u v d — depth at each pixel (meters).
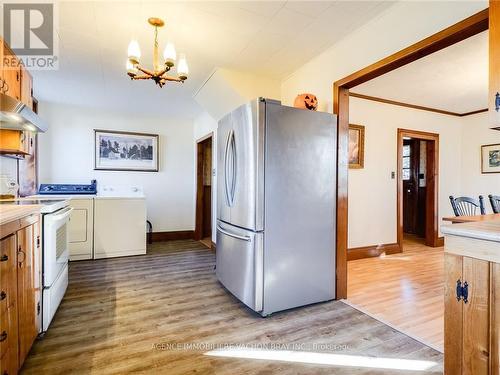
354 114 4.08
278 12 2.14
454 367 1.15
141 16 2.16
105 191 4.88
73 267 3.65
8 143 2.60
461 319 1.13
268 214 2.28
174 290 2.88
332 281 2.62
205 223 5.66
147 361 1.71
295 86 3.25
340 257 2.65
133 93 4.00
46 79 3.45
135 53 1.85
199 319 2.26
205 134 4.94
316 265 2.53
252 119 2.29
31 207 1.72
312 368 1.67
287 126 2.36
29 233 1.68
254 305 2.25
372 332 2.08
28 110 2.08
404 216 6.21
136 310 2.41
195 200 5.48
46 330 1.97
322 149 2.54
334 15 2.19
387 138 4.38
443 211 4.96
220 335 2.02
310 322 2.22
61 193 4.34
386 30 2.14
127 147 5.03
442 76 3.32
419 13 1.91
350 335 2.03
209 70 3.22
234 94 3.37
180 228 5.51
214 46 2.67
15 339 1.45
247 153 2.35
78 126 4.70
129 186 5.07
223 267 2.81
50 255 1.97
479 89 3.80
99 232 4.08
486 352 1.05
